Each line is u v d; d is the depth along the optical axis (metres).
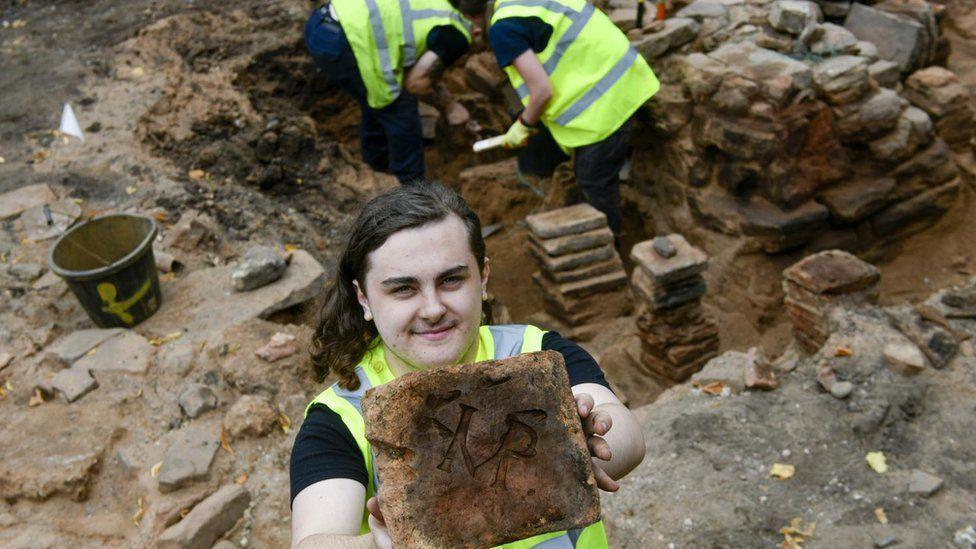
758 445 3.97
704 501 3.74
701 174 6.73
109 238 4.88
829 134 6.38
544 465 1.46
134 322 4.76
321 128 7.94
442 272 1.55
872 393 4.10
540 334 1.83
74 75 7.18
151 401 4.24
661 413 4.26
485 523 1.42
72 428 4.06
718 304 6.57
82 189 5.99
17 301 4.96
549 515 1.44
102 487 3.85
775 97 6.09
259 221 5.98
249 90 7.43
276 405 4.22
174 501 3.71
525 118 5.77
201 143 6.71
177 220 5.79
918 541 3.44
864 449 3.90
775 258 6.59
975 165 7.02
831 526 3.56
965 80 7.96
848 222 6.62
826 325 4.57
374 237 1.56
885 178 6.61
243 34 7.73
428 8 5.86
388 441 1.45
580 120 5.80
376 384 1.69
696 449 4.00
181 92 7.02
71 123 3.79
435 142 8.53
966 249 6.82
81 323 4.86
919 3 7.42
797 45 6.52
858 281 4.61
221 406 4.24
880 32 7.28
